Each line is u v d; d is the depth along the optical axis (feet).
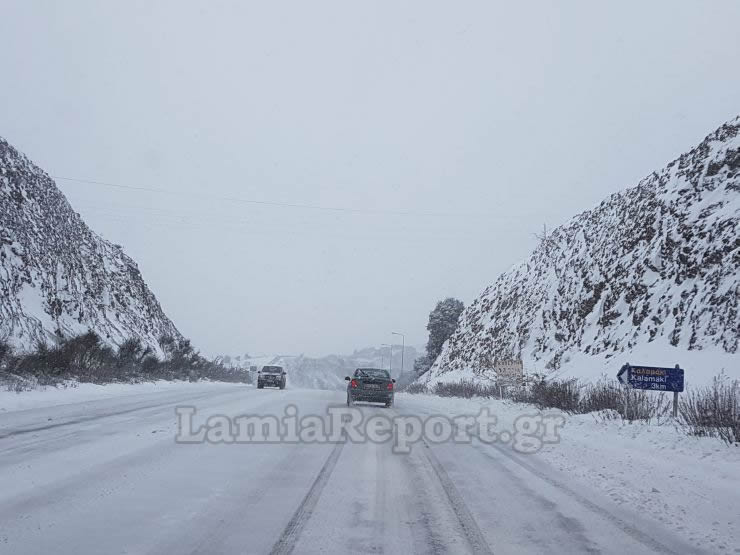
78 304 131.34
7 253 112.78
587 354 110.93
